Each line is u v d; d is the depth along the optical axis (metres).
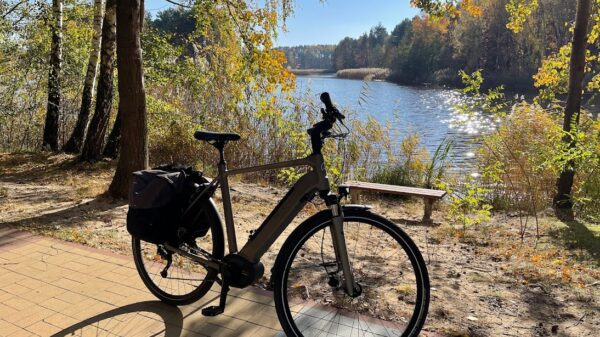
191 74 11.41
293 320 2.85
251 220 5.93
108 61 9.74
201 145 10.71
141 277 3.56
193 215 3.27
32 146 13.29
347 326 3.07
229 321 3.17
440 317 3.36
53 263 4.14
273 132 10.30
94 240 4.76
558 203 7.58
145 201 3.13
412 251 2.80
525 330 3.19
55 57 11.42
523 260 4.80
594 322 3.32
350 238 3.91
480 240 5.71
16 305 3.38
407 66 79.06
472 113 7.87
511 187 8.02
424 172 10.00
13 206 6.11
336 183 8.06
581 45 7.48
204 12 9.73
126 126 6.62
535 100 9.45
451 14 9.89
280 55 9.54
